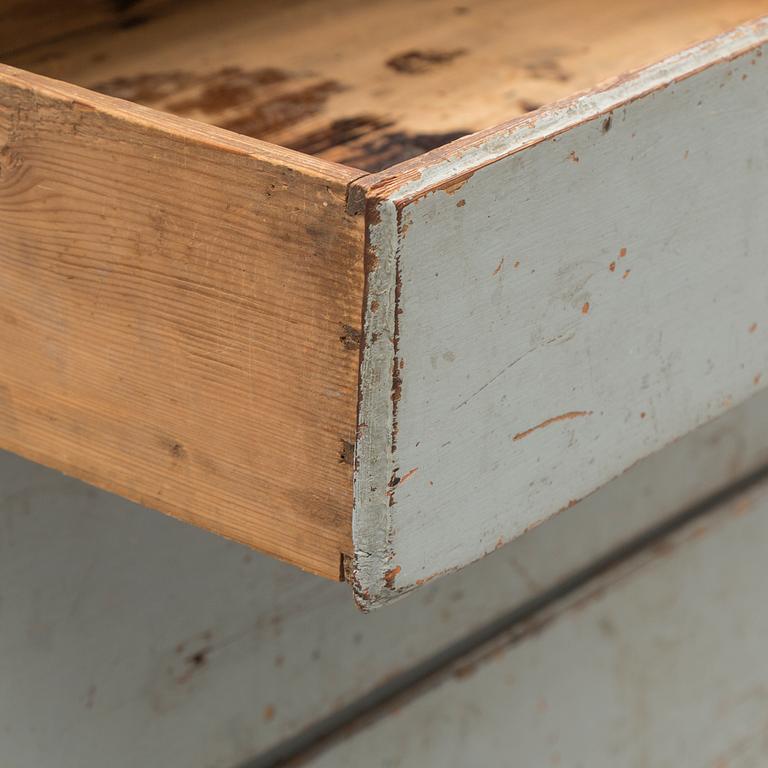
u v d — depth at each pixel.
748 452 2.48
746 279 1.23
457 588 2.03
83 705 1.60
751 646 2.62
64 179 1.11
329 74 1.40
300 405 1.07
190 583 1.66
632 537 2.31
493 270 1.07
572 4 1.55
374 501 1.07
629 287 1.15
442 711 2.06
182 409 1.12
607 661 2.33
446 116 1.34
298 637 1.83
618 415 1.18
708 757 2.62
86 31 1.46
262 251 1.05
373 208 1.01
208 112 1.34
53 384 1.17
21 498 1.49
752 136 1.19
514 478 1.13
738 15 1.52
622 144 1.12
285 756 1.90
